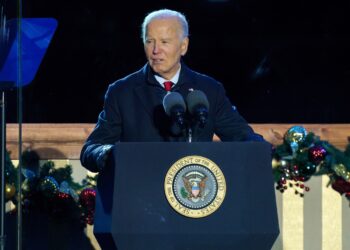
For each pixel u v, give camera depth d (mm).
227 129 13500
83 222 17125
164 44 12727
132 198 10367
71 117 30797
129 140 13195
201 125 11297
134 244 10344
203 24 32656
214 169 10477
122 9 31500
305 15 32531
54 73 30953
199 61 32844
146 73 13406
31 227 17047
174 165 10438
